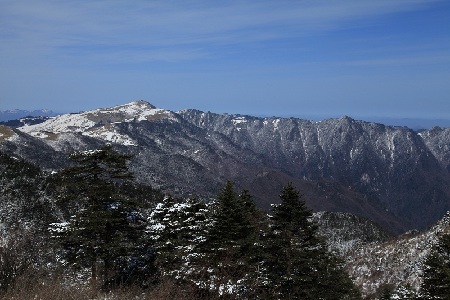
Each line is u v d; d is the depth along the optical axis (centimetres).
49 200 7400
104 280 2875
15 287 1822
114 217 3362
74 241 3194
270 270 3266
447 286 3497
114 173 3500
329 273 3431
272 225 3428
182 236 3503
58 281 2044
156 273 3094
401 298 4528
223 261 2911
